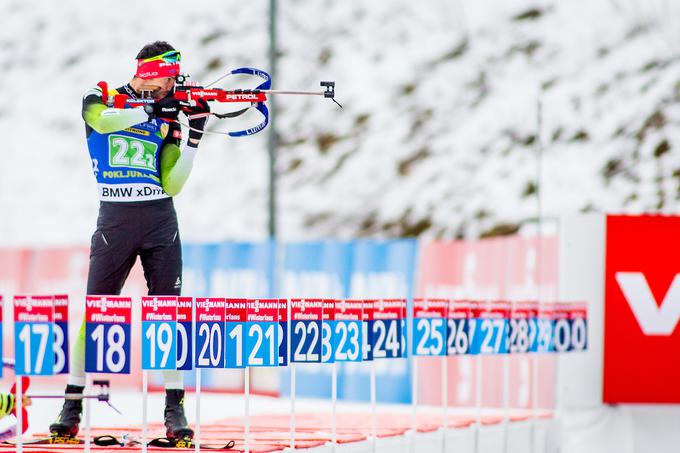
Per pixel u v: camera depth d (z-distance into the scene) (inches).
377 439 668.1
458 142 3297.2
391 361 1196.5
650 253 929.5
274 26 1439.5
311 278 1285.7
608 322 920.3
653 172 2888.8
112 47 3978.8
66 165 3727.9
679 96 2984.7
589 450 904.9
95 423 959.6
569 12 3292.3
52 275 1416.1
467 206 3117.6
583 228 925.2
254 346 540.4
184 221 3427.7
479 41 3449.8
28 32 4052.7
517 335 762.8
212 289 1363.2
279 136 3479.3
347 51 3634.4
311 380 1270.9
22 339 481.1
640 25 3144.7
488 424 792.3
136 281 1341.0
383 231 3196.4
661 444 913.5
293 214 3366.1
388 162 3366.1
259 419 832.9
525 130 3176.7
